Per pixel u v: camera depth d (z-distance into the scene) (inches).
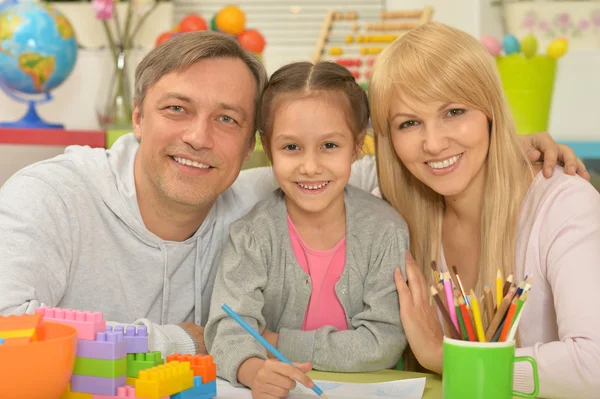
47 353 29.2
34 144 85.0
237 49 49.4
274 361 37.9
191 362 36.3
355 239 50.5
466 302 34.9
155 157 48.9
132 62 99.4
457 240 53.8
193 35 48.5
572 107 111.3
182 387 34.2
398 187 53.8
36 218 47.4
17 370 28.6
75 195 50.5
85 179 51.8
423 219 54.1
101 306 52.0
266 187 57.9
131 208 51.8
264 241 49.5
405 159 49.7
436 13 108.7
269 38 111.7
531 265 47.6
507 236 49.4
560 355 39.4
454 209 53.1
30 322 32.0
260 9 111.4
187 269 53.9
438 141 47.3
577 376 38.9
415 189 53.9
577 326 40.6
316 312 50.6
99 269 51.6
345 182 48.9
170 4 106.9
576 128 111.6
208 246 54.6
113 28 106.1
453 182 48.7
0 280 43.5
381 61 49.5
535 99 94.7
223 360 42.1
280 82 48.7
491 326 34.1
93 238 51.3
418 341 45.9
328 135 47.4
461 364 32.6
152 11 106.4
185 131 48.0
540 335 47.9
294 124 47.3
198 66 47.6
